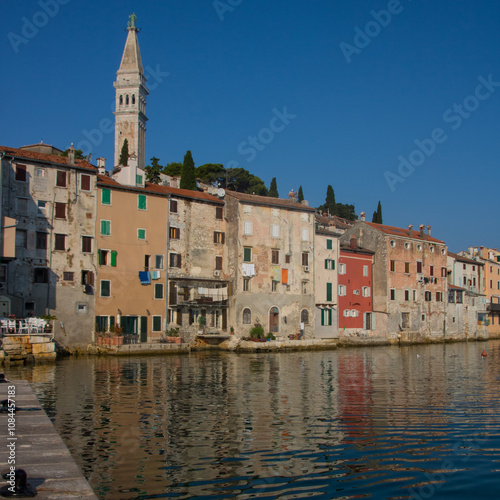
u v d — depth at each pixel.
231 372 38.78
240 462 16.23
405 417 22.66
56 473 10.89
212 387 30.80
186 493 13.77
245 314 62.06
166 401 25.83
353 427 20.72
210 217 62.47
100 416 22.09
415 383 33.88
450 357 56.81
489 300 107.62
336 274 72.00
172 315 58.16
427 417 22.69
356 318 75.44
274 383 33.00
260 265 63.84
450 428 20.69
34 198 48.81
